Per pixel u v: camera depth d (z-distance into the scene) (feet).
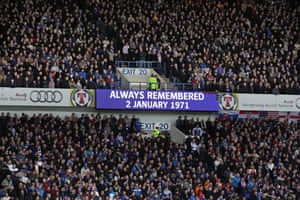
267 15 344.08
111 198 250.37
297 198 271.08
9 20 306.55
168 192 258.98
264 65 316.40
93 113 295.28
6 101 283.38
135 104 293.84
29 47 295.48
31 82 285.84
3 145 261.85
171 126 302.04
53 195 245.24
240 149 287.89
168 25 325.01
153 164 269.23
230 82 305.12
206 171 275.80
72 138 273.54
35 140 266.57
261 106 305.32
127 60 309.22
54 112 291.17
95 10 321.93
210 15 335.88
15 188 244.63
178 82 303.89
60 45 299.79
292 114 311.68
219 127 293.02
